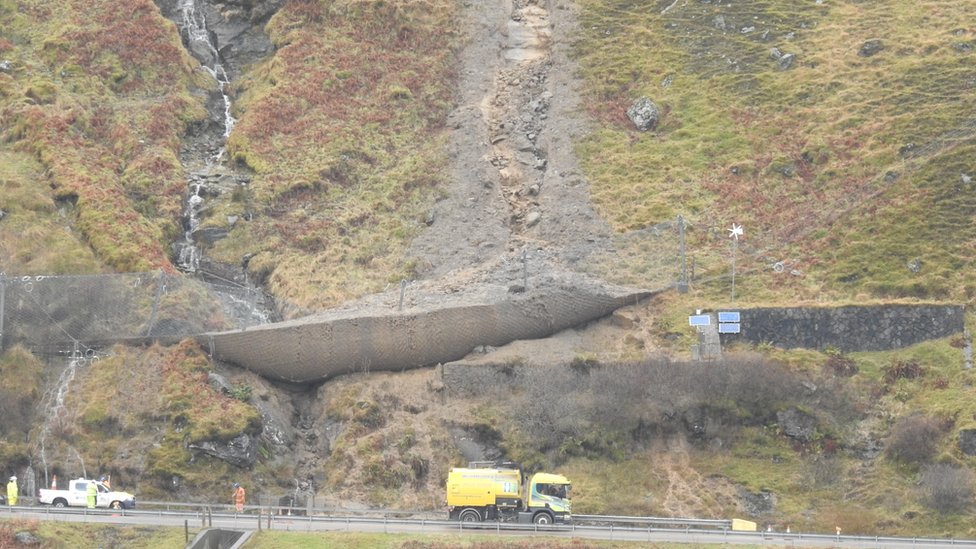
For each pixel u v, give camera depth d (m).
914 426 135.25
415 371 145.62
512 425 138.50
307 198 173.25
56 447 137.12
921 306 146.38
